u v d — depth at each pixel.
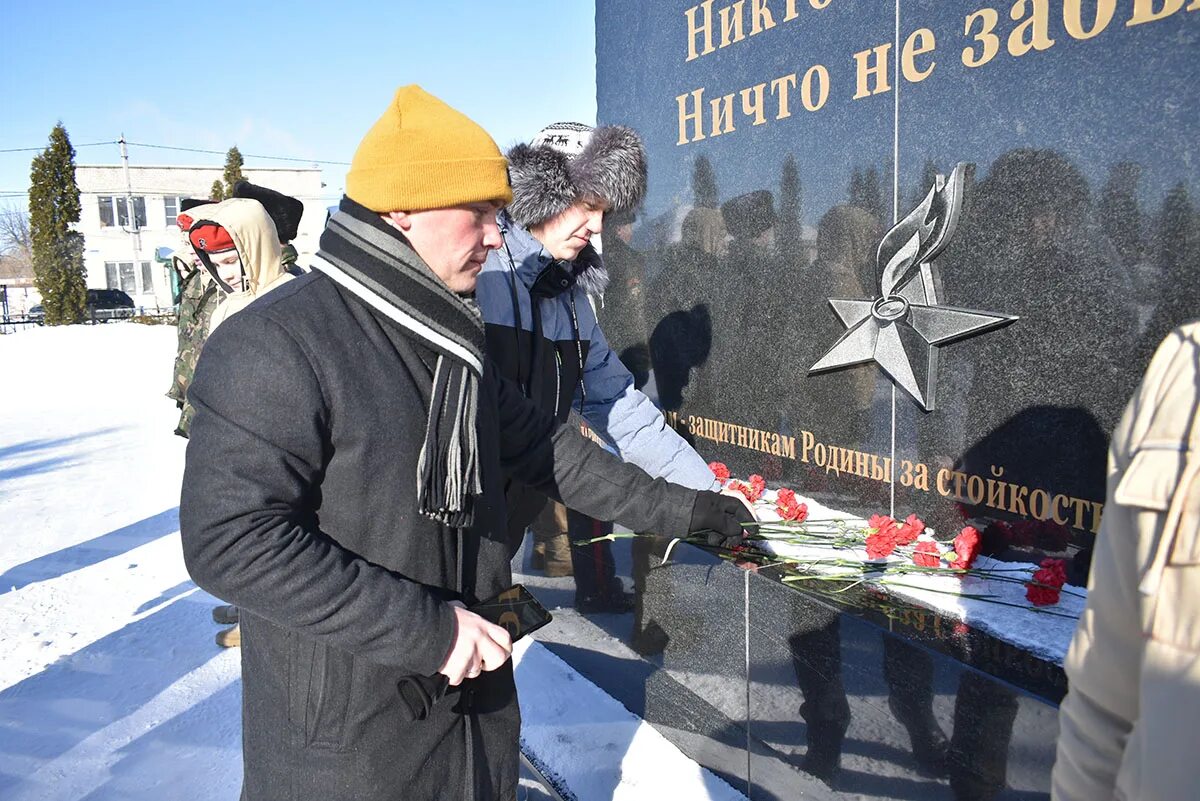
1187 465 0.80
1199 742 0.76
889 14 2.39
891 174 2.44
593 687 2.98
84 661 3.46
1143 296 1.89
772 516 2.65
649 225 3.52
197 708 3.04
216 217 3.16
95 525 5.56
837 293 2.66
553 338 2.70
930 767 1.76
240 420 1.27
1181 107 1.79
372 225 1.39
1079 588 2.01
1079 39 1.96
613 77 3.68
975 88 2.19
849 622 1.92
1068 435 2.06
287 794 1.39
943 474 2.37
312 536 1.31
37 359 17.03
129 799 2.51
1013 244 2.14
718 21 3.04
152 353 17.34
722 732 2.40
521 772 2.56
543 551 3.17
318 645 1.38
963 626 1.83
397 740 1.41
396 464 1.38
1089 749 0.91
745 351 3.05
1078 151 1.98
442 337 1.40
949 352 2.32
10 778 2.63
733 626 2.29
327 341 1.33
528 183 2.46
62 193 26.59
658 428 2.80
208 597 4.14
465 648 1.35
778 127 2.81
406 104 1.38
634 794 2.39
